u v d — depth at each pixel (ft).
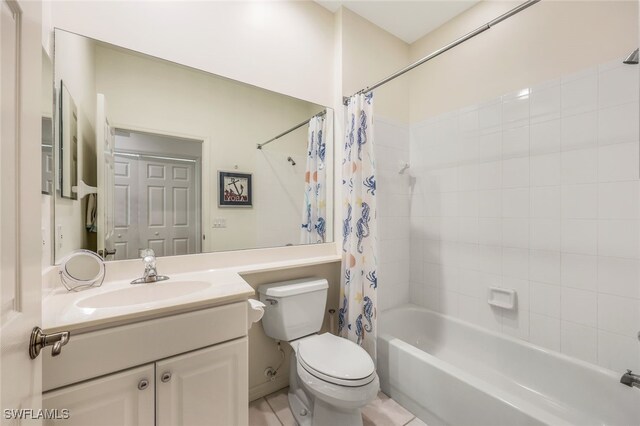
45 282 3.26
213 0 5.09
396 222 7.53
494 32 6.01
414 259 7.72
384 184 7.25
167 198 4.68
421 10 6.56
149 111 4.53
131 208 4.37
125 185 4.33
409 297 7.82
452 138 6.82
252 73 5.52
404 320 7.28
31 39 1.87
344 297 6.05
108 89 4.19
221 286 3.76
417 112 7.64
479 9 6.29
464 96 6.58
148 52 4.49
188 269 4.76
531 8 5.45
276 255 5.82
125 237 4.31
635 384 4.00
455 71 6.77
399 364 5.33
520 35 5.60
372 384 4.09
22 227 1.73
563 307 5.06
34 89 1.91
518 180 5.65
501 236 5.92
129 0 4.34
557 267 5.14
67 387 2.56
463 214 6.60
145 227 4.48
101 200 4.13
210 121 5.09
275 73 5.80
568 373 4.76
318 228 6.41
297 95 6.10
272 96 5.78
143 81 4.47
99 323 2.66
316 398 4.47
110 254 4.18
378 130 7.10
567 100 4.99
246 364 3.59
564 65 5.03
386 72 7.28
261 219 5.67
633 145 4.33
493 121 6.04
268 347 5.53
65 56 3.82
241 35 5.39
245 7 5.44
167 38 4.65
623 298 4.43
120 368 2.80
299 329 5.17
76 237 3.93
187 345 3.17
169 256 4.63
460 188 6.66
